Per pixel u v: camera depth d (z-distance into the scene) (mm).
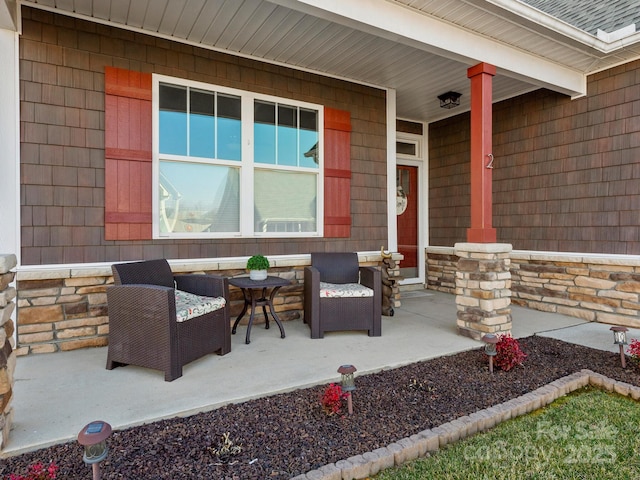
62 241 3443
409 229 6824
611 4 4617
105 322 3590
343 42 4035
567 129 4910
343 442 1994
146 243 3816
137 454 1875
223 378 2791
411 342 3688
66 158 3455
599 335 3992
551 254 5035
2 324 1840
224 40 3982
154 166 3846
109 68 3621
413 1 3260
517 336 3930
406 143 6727
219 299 3279
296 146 4680
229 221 4273
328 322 3830
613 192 4477
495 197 5773
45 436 2000
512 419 2359
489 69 3852
